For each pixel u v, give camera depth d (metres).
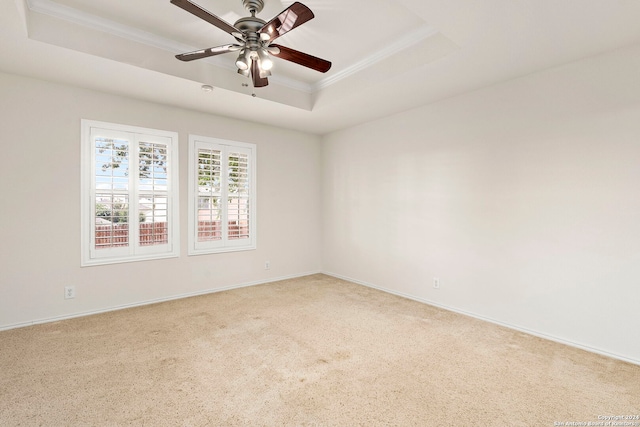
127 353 2.46
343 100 3.57
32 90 2.98
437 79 3.00
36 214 3.01
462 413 1.79
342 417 1.75
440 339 2.77
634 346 2.36
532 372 2.23
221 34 2.80
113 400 1.88
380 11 2.41
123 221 3.49
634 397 1.94
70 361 2.33
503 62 2.64
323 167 5.29
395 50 2.93
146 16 2.53
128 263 3.53
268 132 4.67
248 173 4.47
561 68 2.69
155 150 3.68
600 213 2.50
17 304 2.94
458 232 3.44
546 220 2.79
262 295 4.05
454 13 1.99
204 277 4.11
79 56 2.56
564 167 2.68
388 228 4.21
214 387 2.03
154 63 2.83
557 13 1.97
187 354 2.46
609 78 2.45
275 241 4.80
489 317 3.19
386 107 3.82
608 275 2.47
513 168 2.99
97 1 2.33
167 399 1.90
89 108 3.26
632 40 2.29
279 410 1.81
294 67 3.41
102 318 3.19
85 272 3.27
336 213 5.05
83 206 3.24
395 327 3.03
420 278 3.83
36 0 2.30
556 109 2.71
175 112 3.81
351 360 2.39
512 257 3.01
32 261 3.00
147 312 3.38
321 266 5.38
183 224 3.91
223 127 4.21
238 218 4.39
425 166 3.76
